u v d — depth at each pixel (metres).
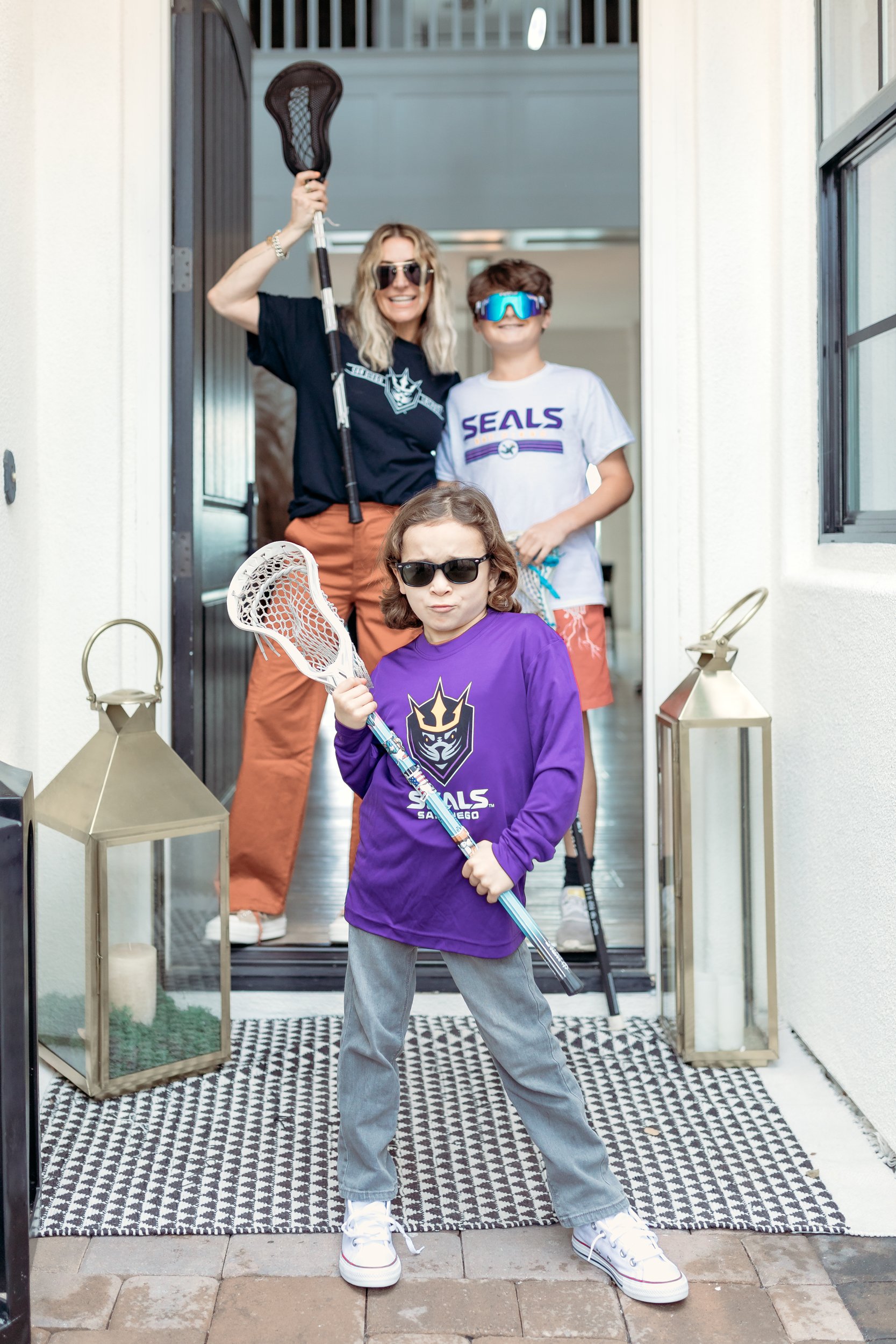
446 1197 1.80
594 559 2.72
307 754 2.71
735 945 2.26
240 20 3.17
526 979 1.61
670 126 2.44
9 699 2.22
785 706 2.39
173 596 2.56
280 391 5.47
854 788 2.04
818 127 2.29
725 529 2.48
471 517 1.61
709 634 2.28
